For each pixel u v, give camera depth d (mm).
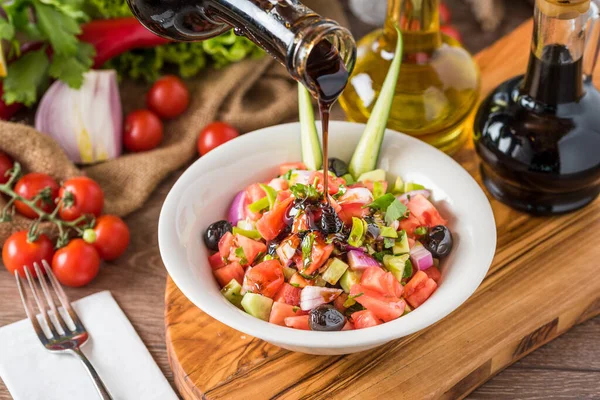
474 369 625
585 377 644
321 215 614
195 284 597
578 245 697
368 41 763
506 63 846
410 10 713
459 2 991
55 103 811
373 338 564
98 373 646
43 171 770
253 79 870
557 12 634
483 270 600
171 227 626
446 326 645
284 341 565
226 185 675
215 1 562
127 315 697
